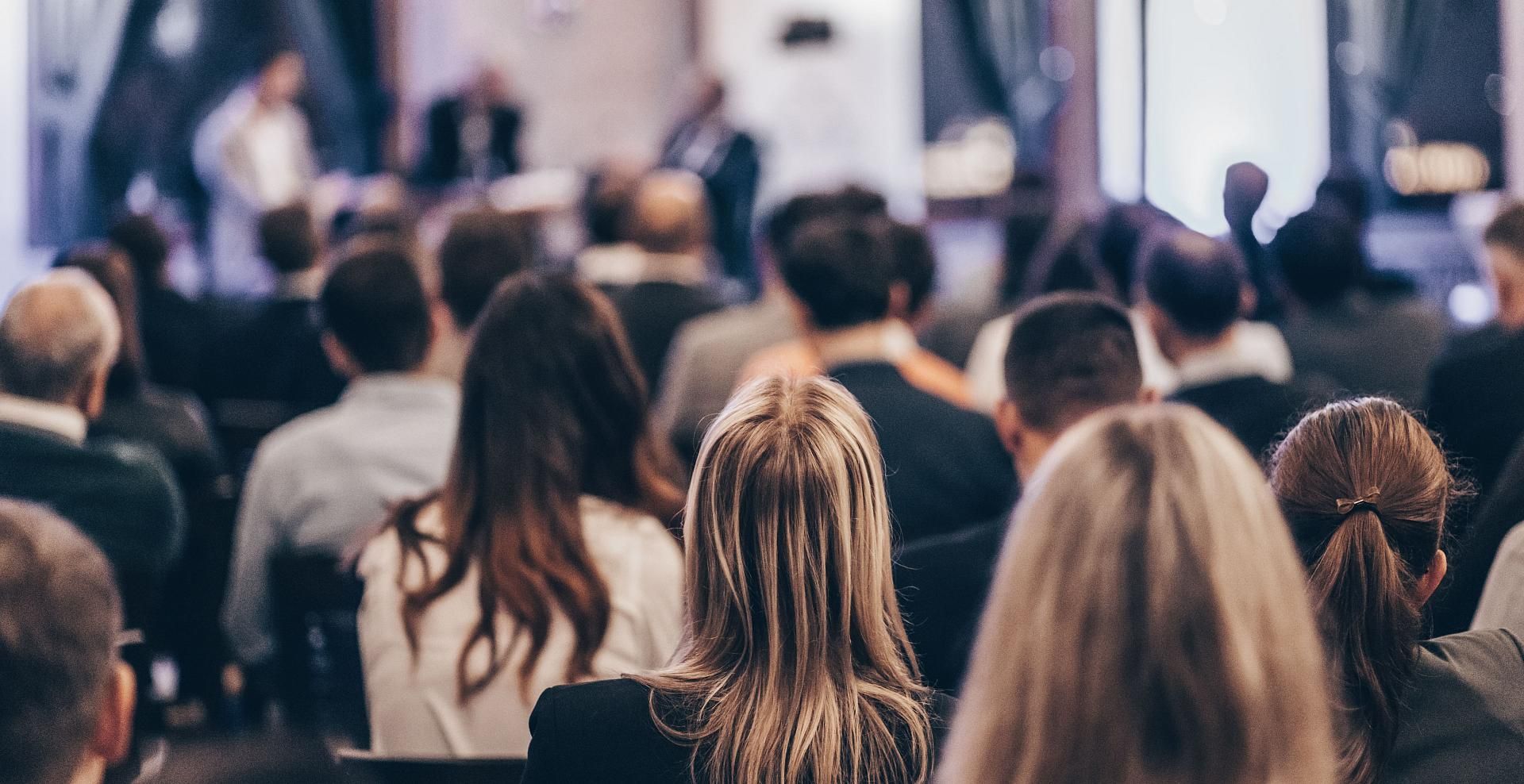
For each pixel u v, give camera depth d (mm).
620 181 7008
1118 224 5406
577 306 2586
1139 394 2957
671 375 5746
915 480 3402
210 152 12258
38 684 1234
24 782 1237
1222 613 1174
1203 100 12297
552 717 1653
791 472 1627
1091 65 12594
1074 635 1189
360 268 3533
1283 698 1184
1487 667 1822
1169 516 1192
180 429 4223
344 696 3150
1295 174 12023
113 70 12648
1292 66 12023
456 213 4613
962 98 13133
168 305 5945
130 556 3439
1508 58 11445
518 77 14125
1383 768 1745
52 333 3355
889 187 13516
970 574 2756
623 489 2635
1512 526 2568
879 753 1620
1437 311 5320
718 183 11531
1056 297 3021
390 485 3477
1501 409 3426
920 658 2752
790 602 1626
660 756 1630
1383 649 1751
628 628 2498
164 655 4145
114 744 1342
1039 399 2914
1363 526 1764
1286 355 5176
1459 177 11531
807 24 13359
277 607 3307
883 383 3484
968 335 6035
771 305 5277
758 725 1603
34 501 3350
